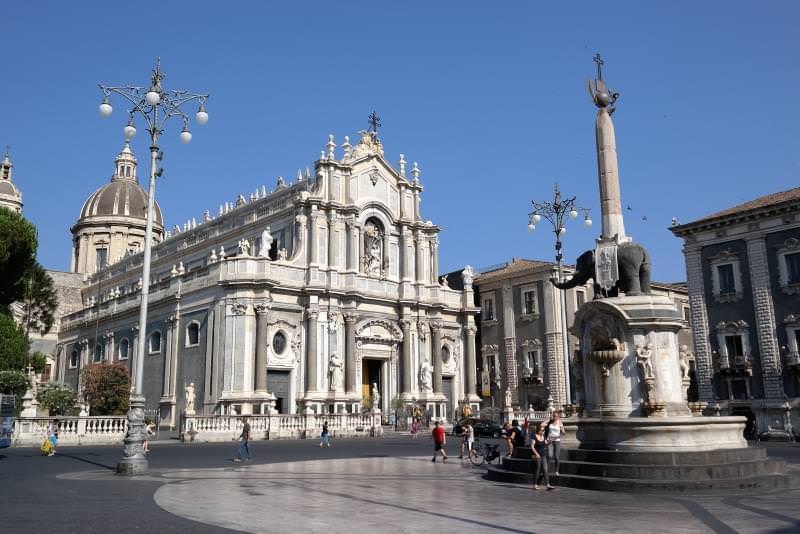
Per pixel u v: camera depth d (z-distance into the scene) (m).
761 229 50.75
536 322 67.31
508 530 12.45
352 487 19.52
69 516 13.67
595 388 21.81
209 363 53.72
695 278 53.97
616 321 21.53
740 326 51.09
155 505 15.49
